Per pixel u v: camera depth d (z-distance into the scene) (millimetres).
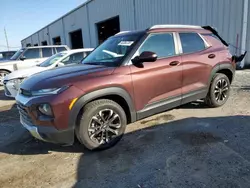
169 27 4090
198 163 2824
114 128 3373
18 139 4023
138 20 15078
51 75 3301
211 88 4684
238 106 4918
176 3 11984
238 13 9398
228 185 2385
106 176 2713
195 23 11125
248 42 9547
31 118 3018
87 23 22203
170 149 3229
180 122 4199
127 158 3074
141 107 3576
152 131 3891
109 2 17984
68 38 27766
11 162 3213
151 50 3711
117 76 3258
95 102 3152
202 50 4438
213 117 4352
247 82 7148
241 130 3693
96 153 3268
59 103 2846
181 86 4051
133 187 2479
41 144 3729
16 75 6781
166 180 2545
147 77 3541
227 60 4809
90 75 3146
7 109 6152
